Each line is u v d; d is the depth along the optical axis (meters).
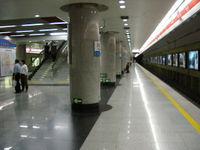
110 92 10.22
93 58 6.61
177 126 4.95
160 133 4.50
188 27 10.05
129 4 6.49
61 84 13.70
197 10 7.02
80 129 4.82
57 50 22.81
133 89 11.20
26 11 7.45
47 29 16.25
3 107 7.16
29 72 22.92
